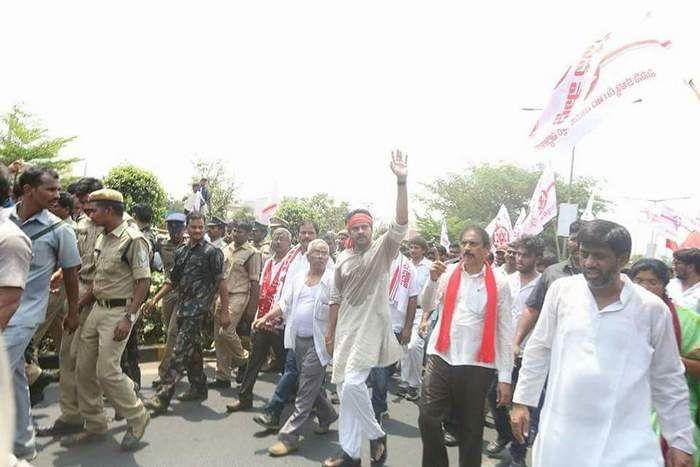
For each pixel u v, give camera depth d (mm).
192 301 5598
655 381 2514
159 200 11711
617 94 4453
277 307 5695
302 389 4797
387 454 4828
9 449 831
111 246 4422
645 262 3297
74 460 4211
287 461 4500
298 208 16438
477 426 3758
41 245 3818
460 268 4000
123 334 4348
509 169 38188
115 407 4418
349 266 4379
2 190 3203
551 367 2598
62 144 16406
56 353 6730
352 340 4312
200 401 5941
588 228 2479
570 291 2605
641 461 2293
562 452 2408
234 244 6730
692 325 3193
